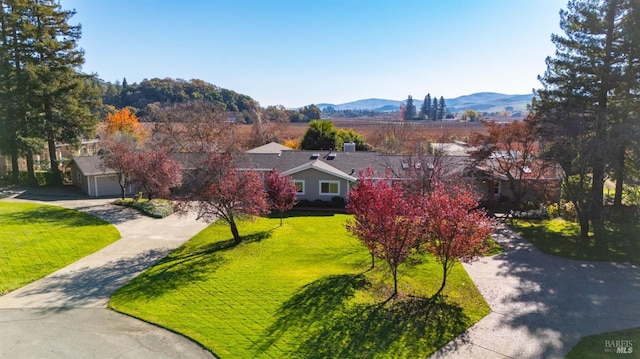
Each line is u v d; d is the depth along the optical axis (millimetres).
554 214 24875
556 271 15445
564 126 18891
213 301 12523
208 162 18359
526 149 24594
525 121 24344
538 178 24734
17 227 21250
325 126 43938
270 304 12258
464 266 16000
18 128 32125
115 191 33531
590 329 10922
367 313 11703
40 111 33188
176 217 24672
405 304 12352
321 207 27938
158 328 10906
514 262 16500
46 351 9758
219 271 15195
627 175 20906
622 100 21328
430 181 21906
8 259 16484
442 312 11867
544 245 18812
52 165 36250
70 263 16219
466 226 12164
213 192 17703
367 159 31141
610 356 9555
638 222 21906
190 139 40781
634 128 18031
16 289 13609
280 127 58500
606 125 18844
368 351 9797
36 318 11492
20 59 32594
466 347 10031
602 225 19609
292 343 10109
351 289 13312
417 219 12219
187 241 19562
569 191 19406
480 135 26156
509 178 25766
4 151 32500
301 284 13797
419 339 10383
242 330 10742
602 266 16031
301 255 17297
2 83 31219
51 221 22859
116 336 10492
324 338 10344
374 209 12695
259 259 16672
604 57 21047
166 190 26094
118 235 20484
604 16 20703
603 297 13039
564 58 22234
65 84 34156
